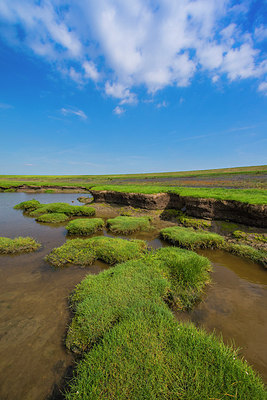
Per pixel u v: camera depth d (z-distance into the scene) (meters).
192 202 14.90
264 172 45.03
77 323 4.88
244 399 2.85
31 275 7.66
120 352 3.73
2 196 35.91
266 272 7.94
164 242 11.47
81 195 37.88
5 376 3.73
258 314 5.45
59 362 4.00
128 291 5.83
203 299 6.14
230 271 8.04
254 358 4.05
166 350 3.73
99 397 2.97
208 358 3.55
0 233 13.63
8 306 5.80
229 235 11.58
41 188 46.38
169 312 4.93
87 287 6.21
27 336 4.67
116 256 8.64
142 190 20.11
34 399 3.34
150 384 3.10
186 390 3.00
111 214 19.23
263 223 11.23
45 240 12.13
